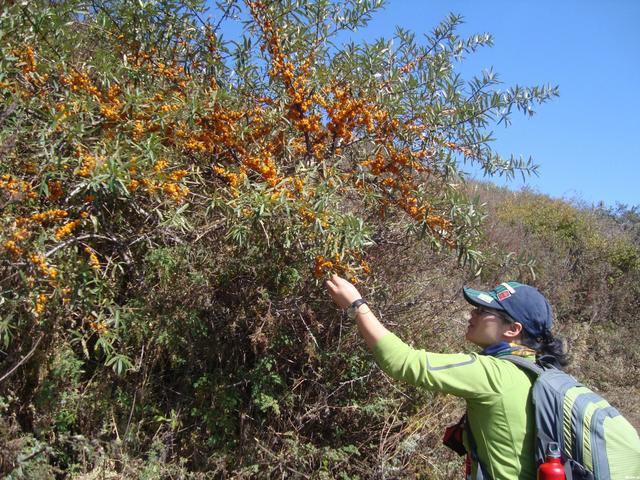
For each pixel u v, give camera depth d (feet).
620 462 5.40
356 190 9.82
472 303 6.82
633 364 21.11
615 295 25.03
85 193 9.25
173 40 10.69
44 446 8.62
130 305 9.76
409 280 12.67
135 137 9.39
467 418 6.66
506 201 35.50
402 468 10.67
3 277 7.96
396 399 11.63
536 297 6.63
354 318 6.89
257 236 9.59
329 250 8.76
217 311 10.44
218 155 10.19
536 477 5.78
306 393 10.85
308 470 10.28
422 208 9.64
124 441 9.53
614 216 40.27
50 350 9.08
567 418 5.64
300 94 9.67
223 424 10.10
